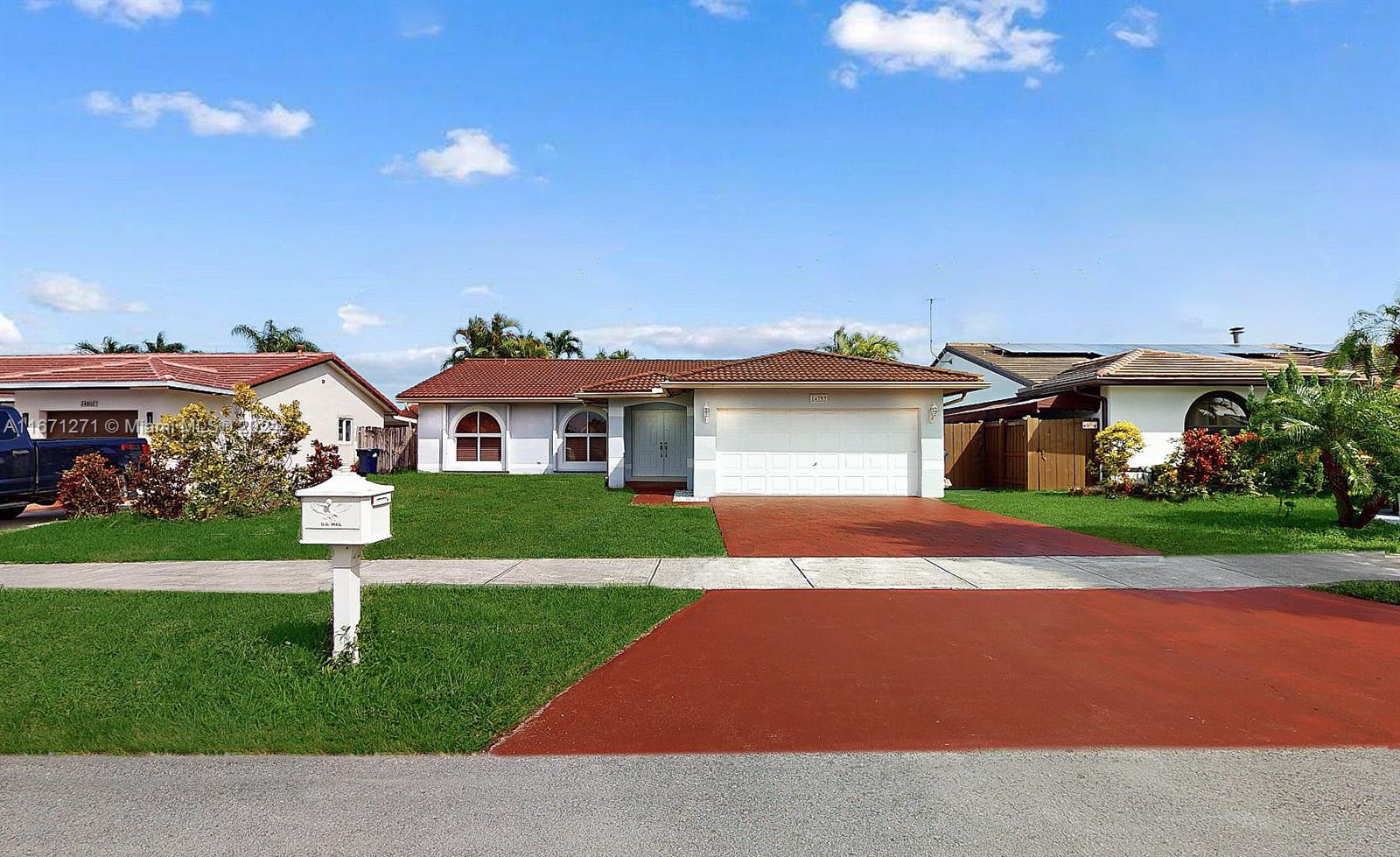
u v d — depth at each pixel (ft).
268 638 20.54
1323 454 41.29
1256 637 21.68
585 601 25.11
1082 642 21.30
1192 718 15.83
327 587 28.27
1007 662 19.52
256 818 11.94
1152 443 65.62
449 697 16.60
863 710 16.38
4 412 48.19
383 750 14.39
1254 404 44.50
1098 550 35.96
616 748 14.51
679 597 26.00
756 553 35.14
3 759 14.14
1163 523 44.34
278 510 48.32
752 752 14.33
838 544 37.70
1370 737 14.83
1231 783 12.91
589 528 41.91
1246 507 51.49
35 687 17.29
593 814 12.01
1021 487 67.56
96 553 35.81
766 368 63.00
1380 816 11.80
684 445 79.61
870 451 60.64
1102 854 10.76
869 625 23.06
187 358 79.97
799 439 60.70
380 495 18.63
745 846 11.08
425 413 93.04
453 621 22.58
